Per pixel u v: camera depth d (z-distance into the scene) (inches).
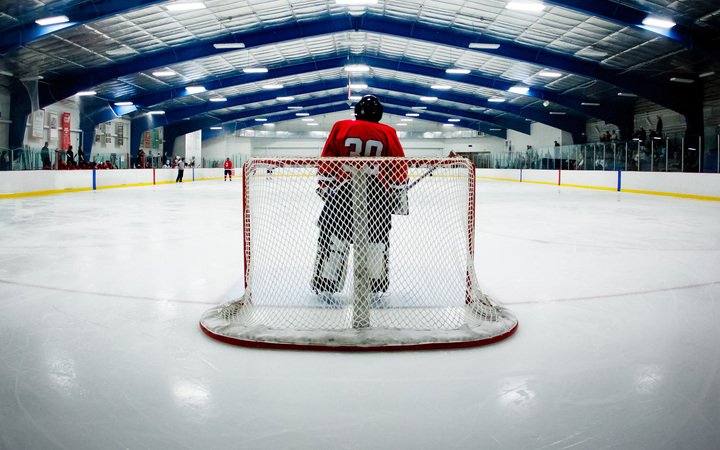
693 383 73.9
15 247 201.3
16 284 137.9
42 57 560.7
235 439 58.0
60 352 86.0
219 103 1029.2
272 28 615.5
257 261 114.6
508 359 83.2
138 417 63.3
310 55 792.9
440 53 745.0
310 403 67.2
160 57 631.8
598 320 106.3
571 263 171.9
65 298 123.2
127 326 100.7
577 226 281.7
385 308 105.6
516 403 67.4
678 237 238.1
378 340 86.7
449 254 115.5
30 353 85.6
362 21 619.8
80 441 57.7
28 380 74.6
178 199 490.9
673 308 116.0
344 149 110.1
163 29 556.4
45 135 695.7
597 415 64.1
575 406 66.6
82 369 78.7
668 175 563.8
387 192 107.4
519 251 197.3
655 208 404.8
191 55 629.3
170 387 72.1
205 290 132.0
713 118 672.4
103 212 353.4
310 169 112.1
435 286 119.0
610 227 277.0
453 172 110.0
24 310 112.5
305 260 147.6
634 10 455.5
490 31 600.1
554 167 880.3
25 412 64.7
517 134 1302.9
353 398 68.8
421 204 113.7
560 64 647.8
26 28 458.0
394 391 71.1
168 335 95.0
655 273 155.6
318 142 1473.9
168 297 124.6
